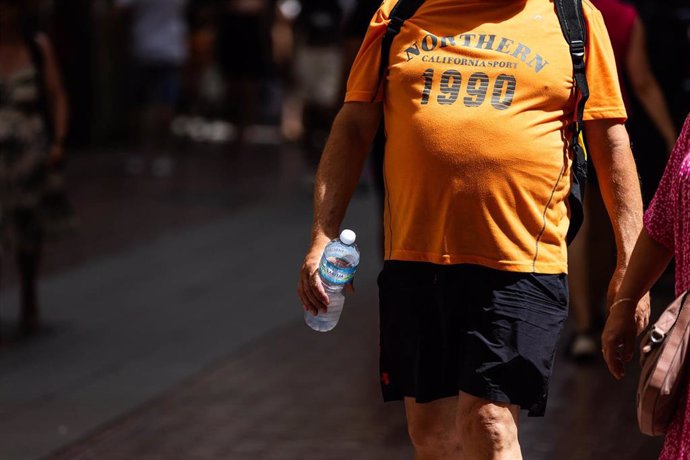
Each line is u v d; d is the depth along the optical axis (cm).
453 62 957
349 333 1986
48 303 2202
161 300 2217
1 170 1939
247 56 4288
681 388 805
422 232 961
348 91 1009
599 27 977
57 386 1705
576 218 984
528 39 956
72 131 4341
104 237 2811
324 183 1001
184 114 4738
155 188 3556
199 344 1922
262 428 1515
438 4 975
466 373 936
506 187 938
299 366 1795
